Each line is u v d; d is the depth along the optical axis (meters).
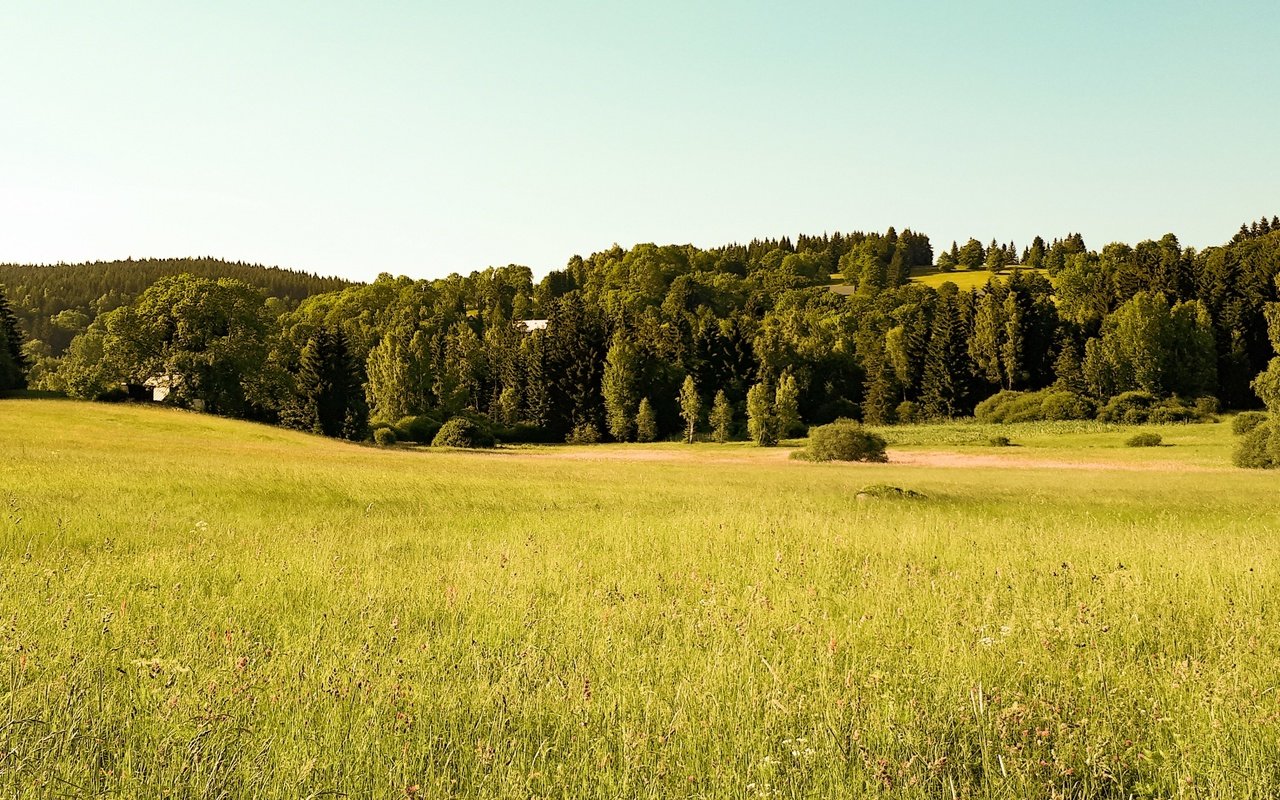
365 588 9.43
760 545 13.75
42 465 26.00
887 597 9.23
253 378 72.12
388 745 4.76
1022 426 95.06
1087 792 4.48
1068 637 7.39
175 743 4.62
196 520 16.36
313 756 4.54
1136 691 5.98
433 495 24.08
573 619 8.04
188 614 7.90
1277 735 5.09
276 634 7.33
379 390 101.50
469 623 7.93
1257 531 18.19
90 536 13.49
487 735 4.97
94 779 4.25
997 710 5.45
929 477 43.50
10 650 6.13
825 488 32.81
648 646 7.13
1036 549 13.41
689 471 46.59
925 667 6.49
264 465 31.73
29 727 4.73
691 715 5.28
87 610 7.75
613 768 4.55
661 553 13.20
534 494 25.83
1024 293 118.38
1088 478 43.22
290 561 11.42
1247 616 8.24
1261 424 54.03
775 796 4.24
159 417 58.19
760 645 7.01
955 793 4.26
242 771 4.35
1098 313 124.50
